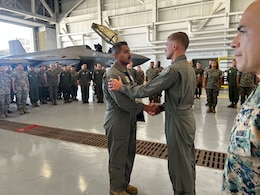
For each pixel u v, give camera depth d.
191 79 1.57
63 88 7.99
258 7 0.58
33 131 4.23
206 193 2.00
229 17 11.41
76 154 3.01
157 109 1.79
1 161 2.78
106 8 14.94
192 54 12.70
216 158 2.80
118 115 1.81
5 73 5.55
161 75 1.49
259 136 0.59
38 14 15.08
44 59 9.62
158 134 3.88
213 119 4.98
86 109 6.64
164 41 13.05
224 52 11.76
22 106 6.05
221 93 9.97
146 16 13.74
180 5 12.67
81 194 2.01
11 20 15.05
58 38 16.89
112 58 9.22
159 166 2.60
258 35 0.58
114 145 1.83
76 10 16.05
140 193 2.03
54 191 2.07
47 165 2.65
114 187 1.88
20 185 2.18
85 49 10.06
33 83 7.06
